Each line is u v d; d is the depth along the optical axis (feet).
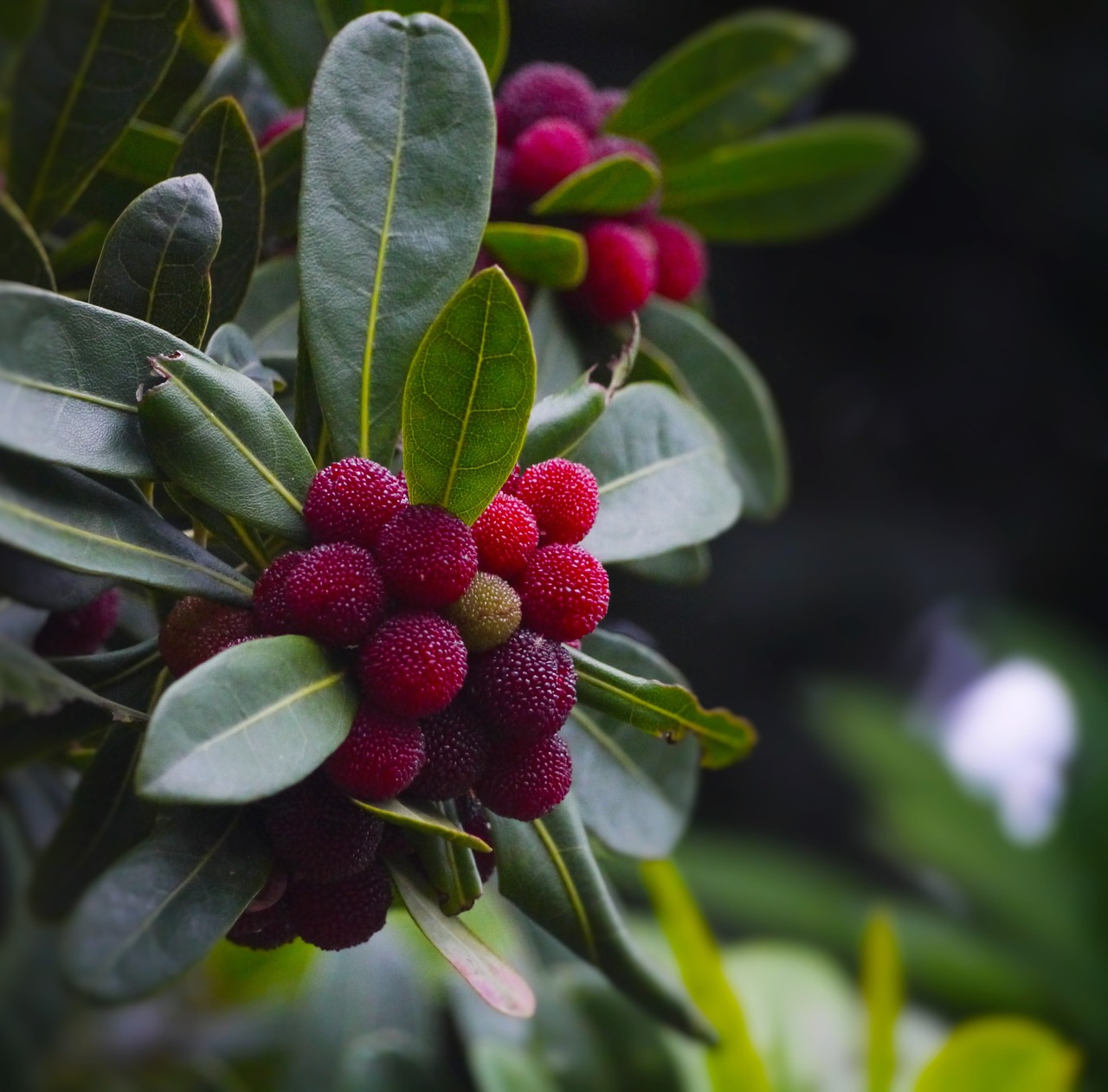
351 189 1.82
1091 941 4.90
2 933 2.39
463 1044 2.63
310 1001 3.15
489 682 1.75
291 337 2.04
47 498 1.71
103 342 1.72
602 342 2.10
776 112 2.25
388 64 1.84
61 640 1.87
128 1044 3.04
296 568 1.73
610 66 5.24
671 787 2.05
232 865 1.73
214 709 1.66
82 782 1.84
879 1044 2.53
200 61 2.08
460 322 1.71
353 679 1.73
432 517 1.74
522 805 1.77
